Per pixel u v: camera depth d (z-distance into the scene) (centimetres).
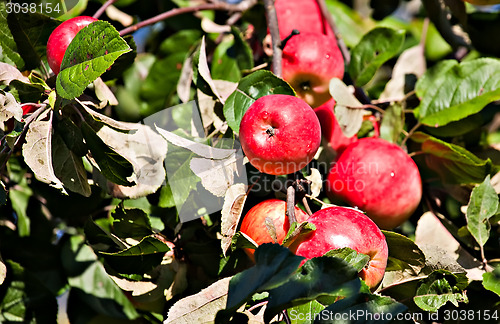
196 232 87
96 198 96
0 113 80
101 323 94
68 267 96
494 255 90
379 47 95
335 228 80
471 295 88
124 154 83
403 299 84
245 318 78
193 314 77
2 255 95
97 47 78
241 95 86
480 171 91
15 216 96
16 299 91
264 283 73
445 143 91
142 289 85
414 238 95
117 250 86
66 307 95
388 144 89
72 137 82
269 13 91
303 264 74
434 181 96
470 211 88
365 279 80
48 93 83
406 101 97
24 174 95
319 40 91
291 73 90
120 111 101
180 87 99
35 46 87
